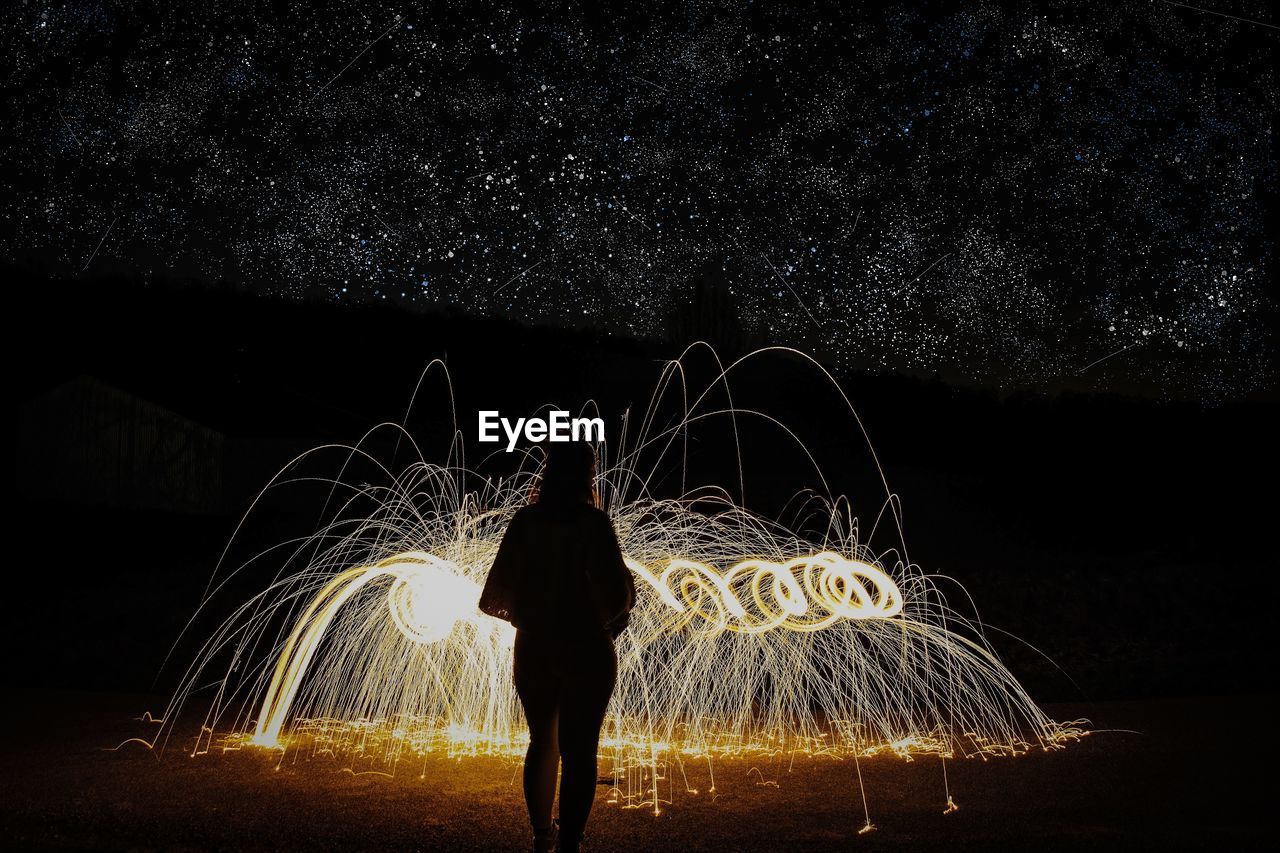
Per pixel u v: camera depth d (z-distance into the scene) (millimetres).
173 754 5543
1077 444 26016
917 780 5086
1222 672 8391
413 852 3959
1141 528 19328
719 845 4035
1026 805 4613
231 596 11305
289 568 13070
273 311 31797
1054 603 11688
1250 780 5039
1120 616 11164
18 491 17000
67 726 6242
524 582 3977
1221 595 12180
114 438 17828
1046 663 8875
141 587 11969
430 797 4727
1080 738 6043
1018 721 6566
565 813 3723
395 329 31312
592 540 3945
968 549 17234
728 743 5953
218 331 29828
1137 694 7645
